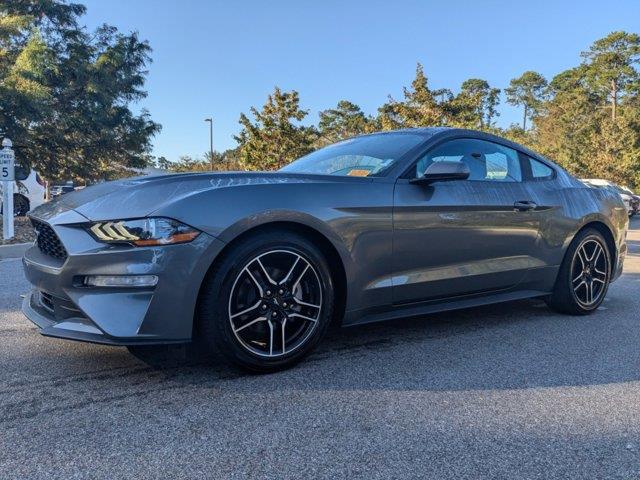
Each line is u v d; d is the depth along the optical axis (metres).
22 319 4.13
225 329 2.80
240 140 20.47
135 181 2.97
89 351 3.36
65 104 17.03
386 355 3.40
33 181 15.27
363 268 3.23
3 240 9.19
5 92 14.17
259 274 2.91
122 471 2.03
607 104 64.56
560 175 4.54
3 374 2.98
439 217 3.51
